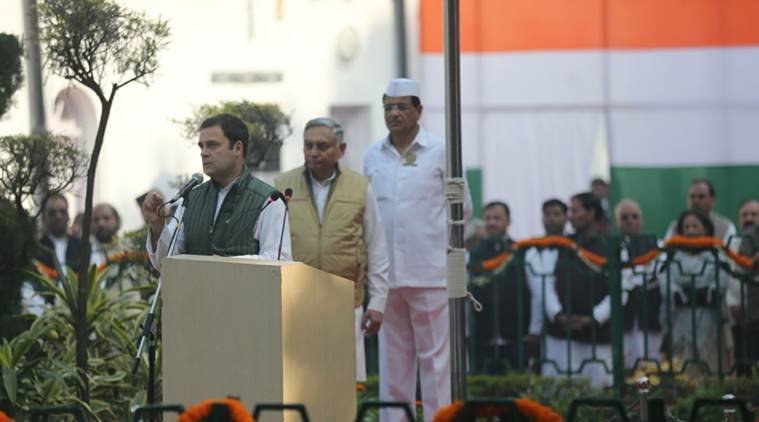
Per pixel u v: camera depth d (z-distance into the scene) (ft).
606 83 190.49
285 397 62.49
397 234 92.48
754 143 192.34
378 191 93.56
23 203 92.48
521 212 189.78
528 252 125.49
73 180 90.79
